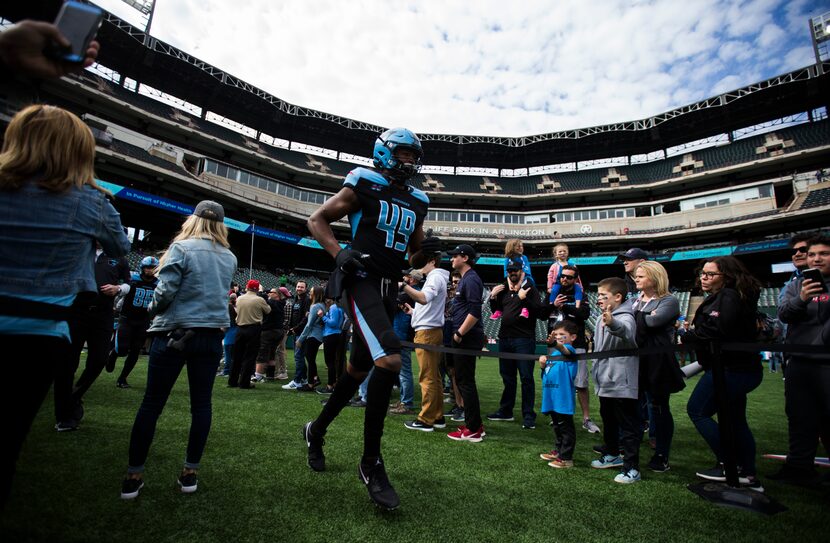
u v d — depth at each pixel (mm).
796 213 27609
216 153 32594
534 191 39594
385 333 2068
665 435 3033
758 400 6586
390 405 5473
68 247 1362
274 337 7098
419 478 2568
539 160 40562
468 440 3600
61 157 1360
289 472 2488
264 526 1822
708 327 2578
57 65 1121
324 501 2111
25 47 1072
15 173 1285
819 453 3830
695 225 32062
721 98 32438
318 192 34844
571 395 3072
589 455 3379
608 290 2994
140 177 26438
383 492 2018
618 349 2953
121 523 1773
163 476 2316
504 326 4703
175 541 1659
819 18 30172
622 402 2859
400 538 1790
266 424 3658
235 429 3428
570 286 4516
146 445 2053
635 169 38250
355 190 2254
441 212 37062
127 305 4992
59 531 1675
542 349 16641
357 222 2322
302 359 6129
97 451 2645
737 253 28375
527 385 4371
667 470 3004
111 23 26000
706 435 2799
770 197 30156
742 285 2652
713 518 2150
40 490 2027
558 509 2211
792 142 31453
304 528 1825
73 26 1117
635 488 2584
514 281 4758
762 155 32031
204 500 2047
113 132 26156
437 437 3664
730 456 2398
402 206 2342
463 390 3725
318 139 38188
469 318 3723
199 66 29656
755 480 2641
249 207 31016
